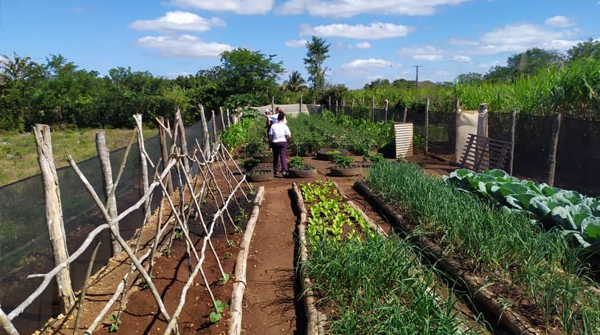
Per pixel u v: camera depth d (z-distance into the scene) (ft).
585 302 13.80
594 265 17.54
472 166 40.75
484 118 40.11
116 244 19.84
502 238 17.35
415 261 15.78
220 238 22.71
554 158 29.89
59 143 67.77
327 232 22.65
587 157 27.40
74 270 16.44
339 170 38.99
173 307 15.12
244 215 26.45
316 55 155.74
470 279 16.24
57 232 14.37
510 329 13.67
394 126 49.88
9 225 13.23
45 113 95.76
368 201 29.86
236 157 51.52
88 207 18.11
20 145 63.21
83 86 103.65
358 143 53.06
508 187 23.66
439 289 15.19
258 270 19.04
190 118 96.94
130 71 111.45
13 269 13.26
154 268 18.42
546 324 13.14
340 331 12.97
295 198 31.04
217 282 17.02
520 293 15.15
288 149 55.67
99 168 19.26
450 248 18.81
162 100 97.91
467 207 21.01
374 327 12.47
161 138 26.91
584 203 21.70
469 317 14.60
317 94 117.80
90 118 100.01
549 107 36.60
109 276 17.84
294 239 22.26
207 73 125.80
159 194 28.89
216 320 14.05
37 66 100.07
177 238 22.62
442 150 48.11
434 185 25.84
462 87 53.88
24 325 13.42
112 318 14.17
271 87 97.66
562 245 16.90
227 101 82.02
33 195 14.60
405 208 24.57
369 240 17.42
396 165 33.35
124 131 91.45
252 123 65.98
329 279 15.84
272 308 15.92
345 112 84.94
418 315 12.50
